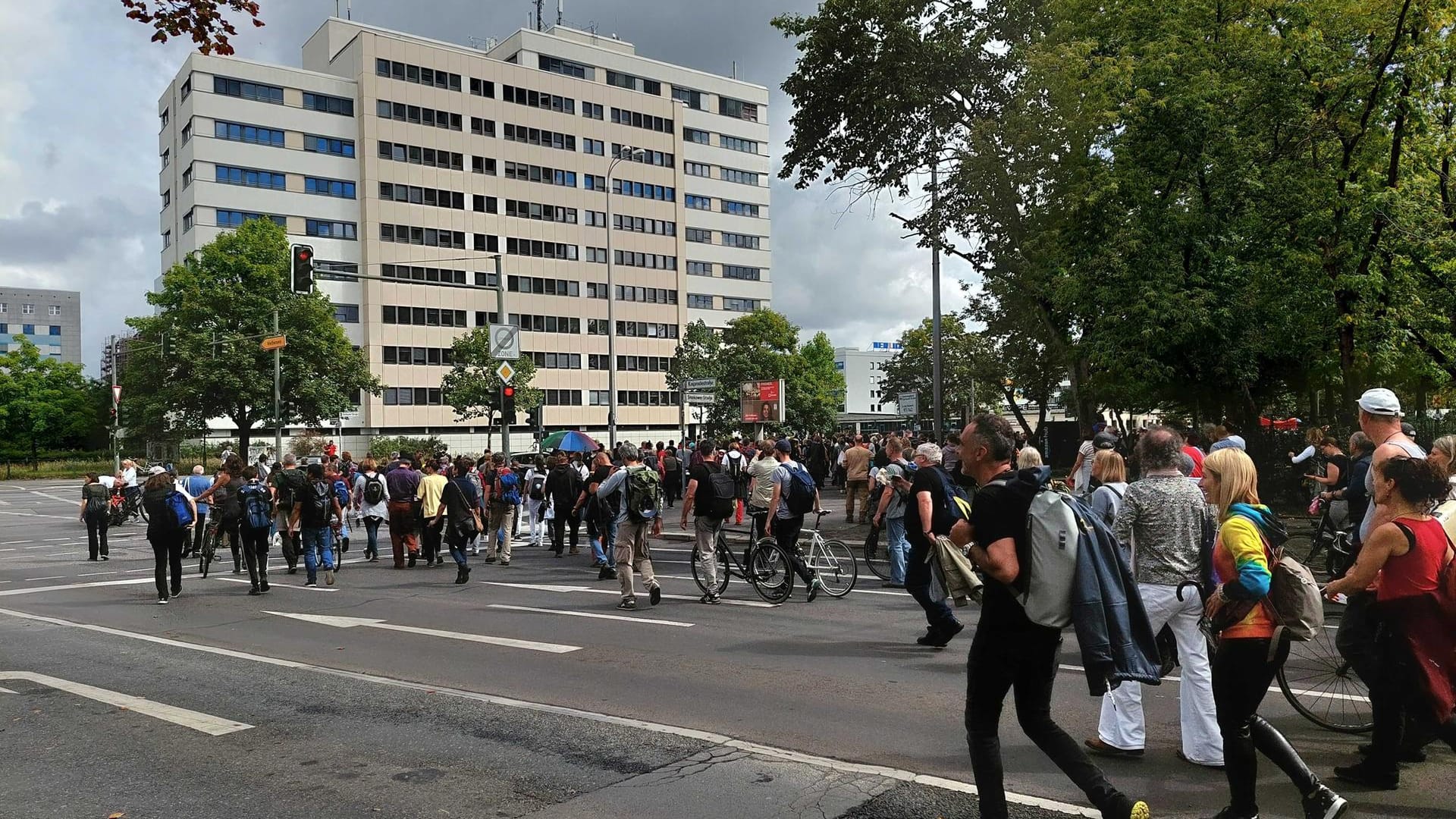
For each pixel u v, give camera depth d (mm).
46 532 26719
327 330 51938
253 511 13258
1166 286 17375
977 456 4199
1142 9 20312
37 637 10039
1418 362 21375
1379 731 4805
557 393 76250
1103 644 3779
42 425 71562
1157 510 5211
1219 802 4648
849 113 23141
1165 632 6047
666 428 82625
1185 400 20938
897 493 12539
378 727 6246
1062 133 19094
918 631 9383
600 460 15000
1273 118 17984
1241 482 4512
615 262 79938
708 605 11273
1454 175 19125
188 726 6406
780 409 38375
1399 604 4684
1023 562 3865
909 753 5453
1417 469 4688
